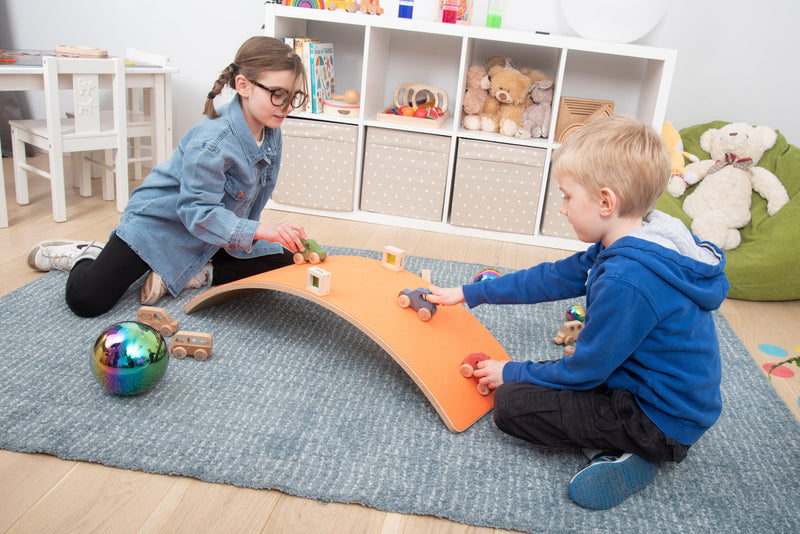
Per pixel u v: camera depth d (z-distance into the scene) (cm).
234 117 136
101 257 140
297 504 93
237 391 117
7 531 83
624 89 232
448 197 217
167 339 133
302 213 227
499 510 94
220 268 157
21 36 262
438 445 107
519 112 217
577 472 103
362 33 240
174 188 143
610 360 98
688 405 99
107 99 263
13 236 184
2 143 257
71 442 99
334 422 111
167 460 97
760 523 97
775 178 202
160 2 249
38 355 122
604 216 101
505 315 161
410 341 116
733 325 170
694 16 223
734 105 230
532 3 227
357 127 212
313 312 152
